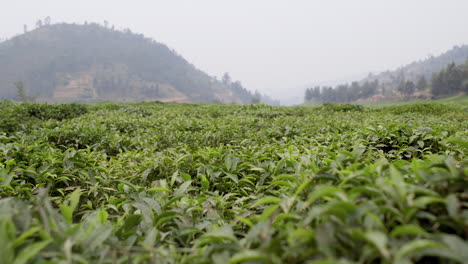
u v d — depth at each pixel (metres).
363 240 1.09
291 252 1.11
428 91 135.75
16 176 2.74
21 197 2.52
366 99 164.50
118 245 1.44
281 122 8.34
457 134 4.69
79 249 1.30
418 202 1.17
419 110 13.58
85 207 2.90
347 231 1.08
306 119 9.30
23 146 3.81
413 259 1.11
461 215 1.12
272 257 1.10
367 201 1.28
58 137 5.77
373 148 4.00
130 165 3.62
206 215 2.26
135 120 8.72
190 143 5.86
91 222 1.60
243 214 2.11
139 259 1.30
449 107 13.66
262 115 13.93
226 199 2.53
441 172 1.47
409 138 4.16
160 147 5.69
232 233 1.48
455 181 1.32
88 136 5.79
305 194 1.64
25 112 10.28
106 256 1.33
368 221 1.16
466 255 0.94
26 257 1.03
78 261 1.19
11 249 1.08
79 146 5.77
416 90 147.25
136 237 1.57
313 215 1.19
